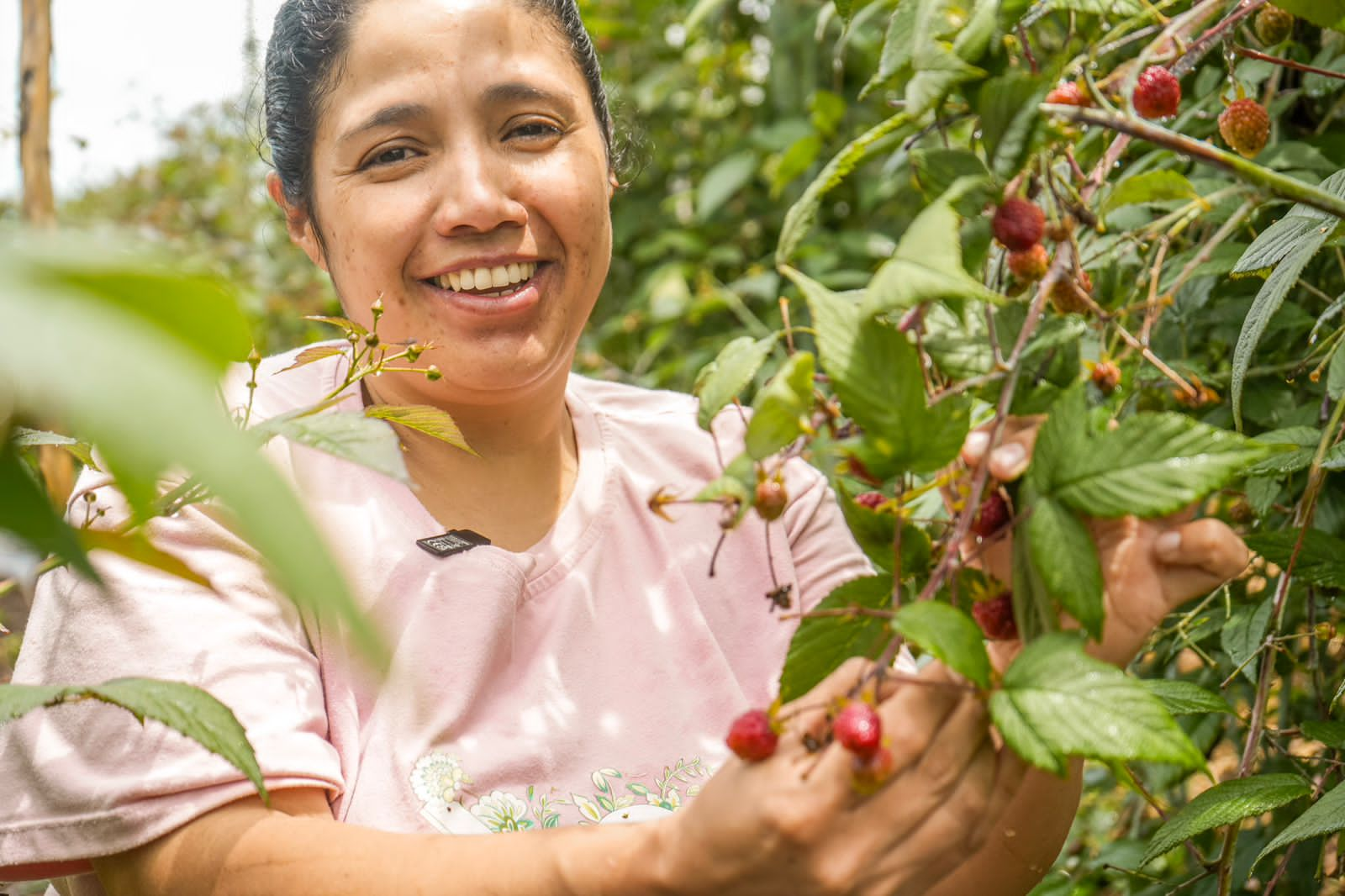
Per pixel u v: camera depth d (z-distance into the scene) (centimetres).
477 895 85
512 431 129
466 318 120
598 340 331
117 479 31
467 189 116
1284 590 111
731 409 144
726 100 351
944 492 82
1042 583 70
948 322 78
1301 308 148
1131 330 146
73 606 104
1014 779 76
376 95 116
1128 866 148
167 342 31
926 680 72
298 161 126
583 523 129
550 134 120
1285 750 134
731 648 129
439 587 117
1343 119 151
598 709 121
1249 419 143
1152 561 75
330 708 113
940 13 79
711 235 331
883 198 296
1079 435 69
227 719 76
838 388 70
